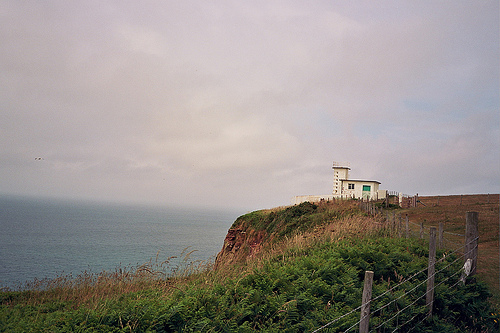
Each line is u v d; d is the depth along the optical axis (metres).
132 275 13.15
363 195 58.44
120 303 9.11
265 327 6.72
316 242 15.95
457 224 26.92
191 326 6.48
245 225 45.22
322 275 9.26
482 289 10.05
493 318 9.04
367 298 5.58
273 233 31.92
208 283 10.20
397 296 8.11
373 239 15.80
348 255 11.32
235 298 7.95
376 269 10.35
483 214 30.73
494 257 17.02
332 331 6.24
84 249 101.75
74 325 6.61
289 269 9.85
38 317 10.10
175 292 9.20
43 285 14.78
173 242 122.75
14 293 14.27
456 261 12.02
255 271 9.71
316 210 33.75
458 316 9.26
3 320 9.60
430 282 8.74
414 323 8.02
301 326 6.71
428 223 28.45
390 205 43.56
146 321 6.50
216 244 118.88
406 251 13.04
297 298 7.63
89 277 14.26
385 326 6.92
